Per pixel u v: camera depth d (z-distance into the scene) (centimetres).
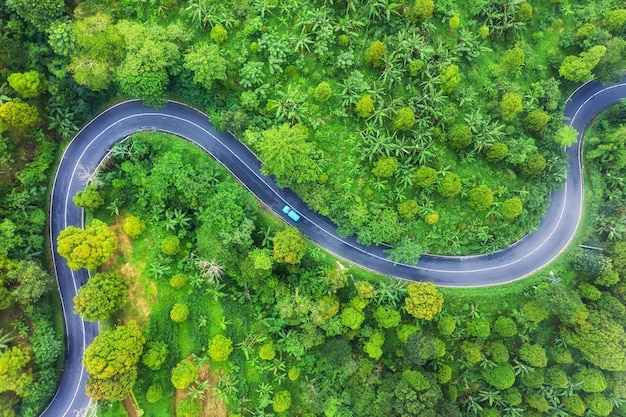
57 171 5388
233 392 5241
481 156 5553
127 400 5122
